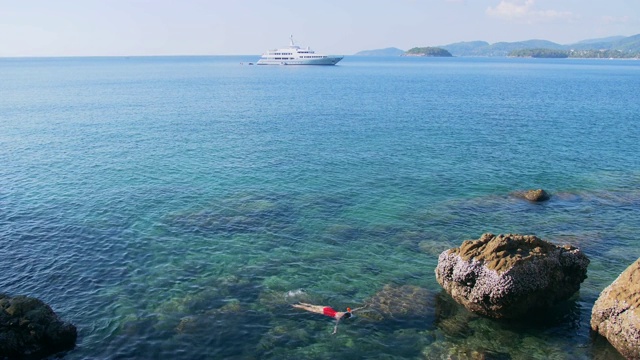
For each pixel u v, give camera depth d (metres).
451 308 21.36
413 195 37.66
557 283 20.70
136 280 23.75
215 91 125.62
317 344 18.91
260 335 19.41
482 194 37.91
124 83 155.38
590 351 18.41
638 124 70.00
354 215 33.25
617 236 29.53
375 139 59.22
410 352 18.50
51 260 25.70
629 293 18.27
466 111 84.31
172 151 52.19
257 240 28.88
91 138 58.97
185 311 21.02
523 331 19.73
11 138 58.28
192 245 28.02
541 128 66.81
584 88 135.75
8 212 32.66
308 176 42.78
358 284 23.59
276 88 135.00
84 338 19.05
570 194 37.72
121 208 33.97
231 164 46.78
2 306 18.38
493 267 19.83
